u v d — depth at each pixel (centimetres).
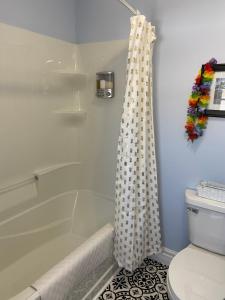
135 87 157
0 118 172
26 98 187
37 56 190
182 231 196
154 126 190
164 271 198
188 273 140
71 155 236
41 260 194
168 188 194
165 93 180
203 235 165
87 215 231
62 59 211
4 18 166
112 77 206
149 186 185
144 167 172
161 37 174
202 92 163
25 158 193
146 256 196
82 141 235
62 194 227
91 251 156
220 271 142
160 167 194
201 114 166
